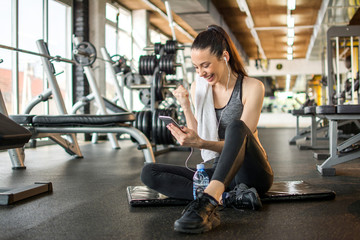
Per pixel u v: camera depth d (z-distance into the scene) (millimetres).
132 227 1344
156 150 4457
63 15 6656
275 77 16031
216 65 1425
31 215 1562
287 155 4078
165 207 1661
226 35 1480
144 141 3248
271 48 12867
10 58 5188
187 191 1619
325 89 7781
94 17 7031
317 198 1752
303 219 1417
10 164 3498
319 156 3625
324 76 7426
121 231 1297
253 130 1457
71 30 6746
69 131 3203
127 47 8914
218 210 1562
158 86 4719
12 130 1573
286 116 14656
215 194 1258
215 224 1312
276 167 3086
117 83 5684
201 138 1440
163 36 11305
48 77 3826
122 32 8867
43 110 6148
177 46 5578
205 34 1438
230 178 1284
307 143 5809
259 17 9188
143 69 5293
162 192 1663
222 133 1550
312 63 14367
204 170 1547
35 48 5824
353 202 1709
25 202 1827
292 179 2465
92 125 3166
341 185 2213
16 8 5156
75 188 2221
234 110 1516
